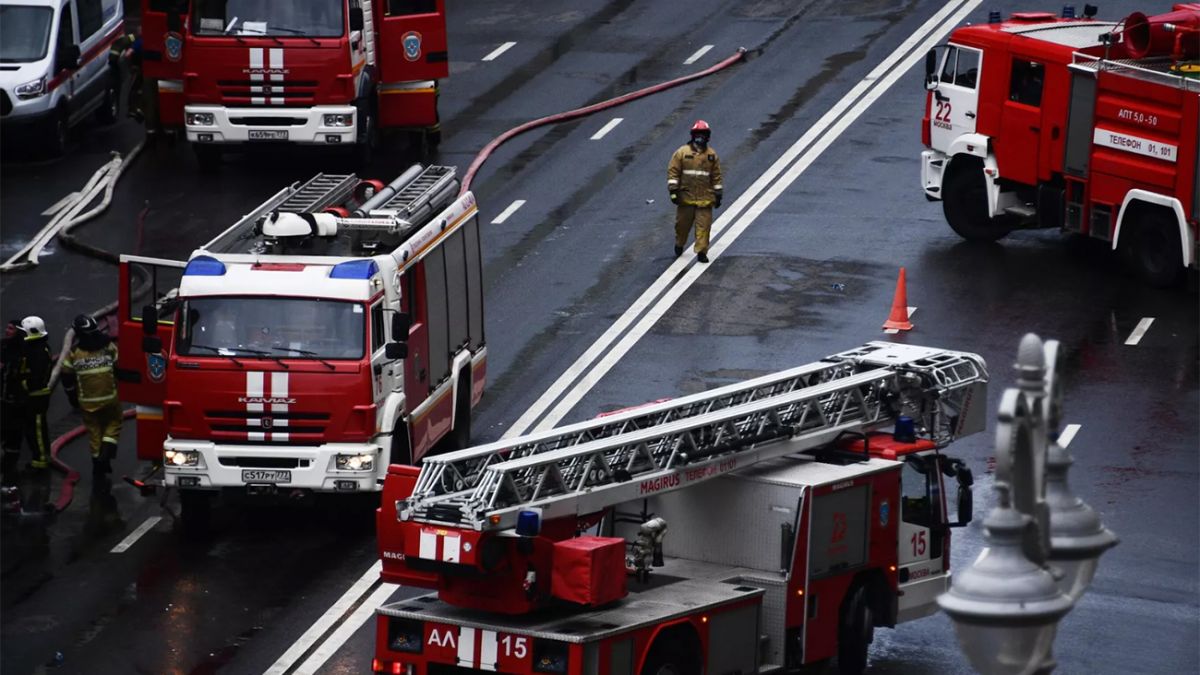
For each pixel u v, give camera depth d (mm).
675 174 95250
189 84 108000
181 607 61250
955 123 98875
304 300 65250
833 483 52156
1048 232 101688
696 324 88312
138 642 58625
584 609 48531
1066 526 24219
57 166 115188
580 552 47156
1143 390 79938
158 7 115312
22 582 63594
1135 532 66688
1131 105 90688
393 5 112875
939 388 57656
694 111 120312
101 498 71438
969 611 22656
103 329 74438
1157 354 83875
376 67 113125
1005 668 22812
